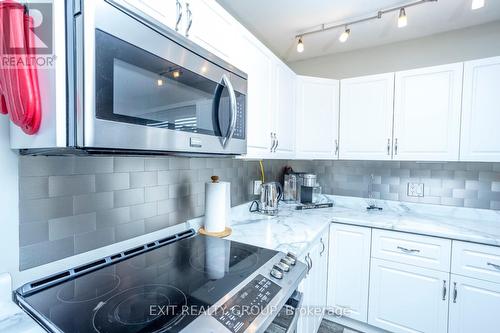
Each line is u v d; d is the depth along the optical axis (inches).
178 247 46.3
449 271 61.5
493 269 56.9
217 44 42.6
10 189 29.3
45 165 32.3
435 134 70.1
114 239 40.7
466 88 66.1
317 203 92.7
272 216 75.5
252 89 54.2
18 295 28.9
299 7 67.2
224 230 55.9
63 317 25.6
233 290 31.0
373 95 78.8
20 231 30.3
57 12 21.5
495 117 63.2
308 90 81.2
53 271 33.3
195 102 34.9
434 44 81.6
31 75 22.5
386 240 68.7
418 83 72.0
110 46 23.4
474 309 59.1
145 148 27.5
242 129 45.9
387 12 68.4
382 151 77.7
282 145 69.9
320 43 88.4
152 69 28.2
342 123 84.1
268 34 81.7
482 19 72.3
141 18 26.4
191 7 36.6
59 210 33.9
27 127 23.7
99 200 38.5
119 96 24.5
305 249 51.1
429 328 63.9
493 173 73.4
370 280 70.9
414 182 84.0
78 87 21.5
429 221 71.5
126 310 26.8
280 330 35.5
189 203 55.8
